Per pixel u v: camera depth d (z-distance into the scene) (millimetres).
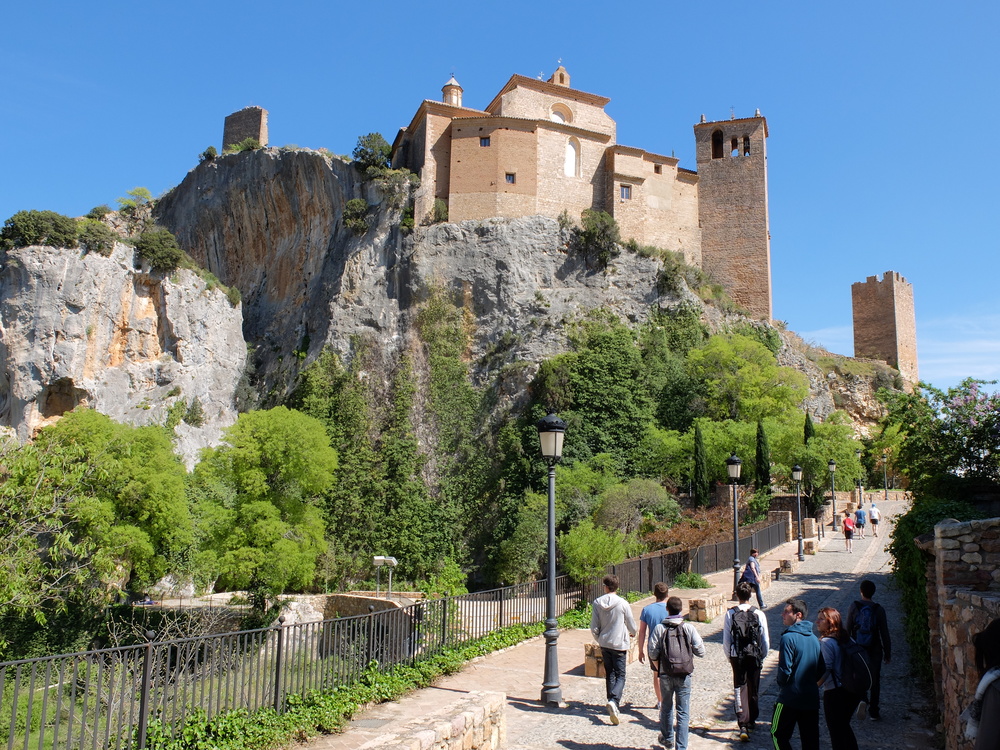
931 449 19797
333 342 63531
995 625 5422
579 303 62219
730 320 66000
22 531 16938
